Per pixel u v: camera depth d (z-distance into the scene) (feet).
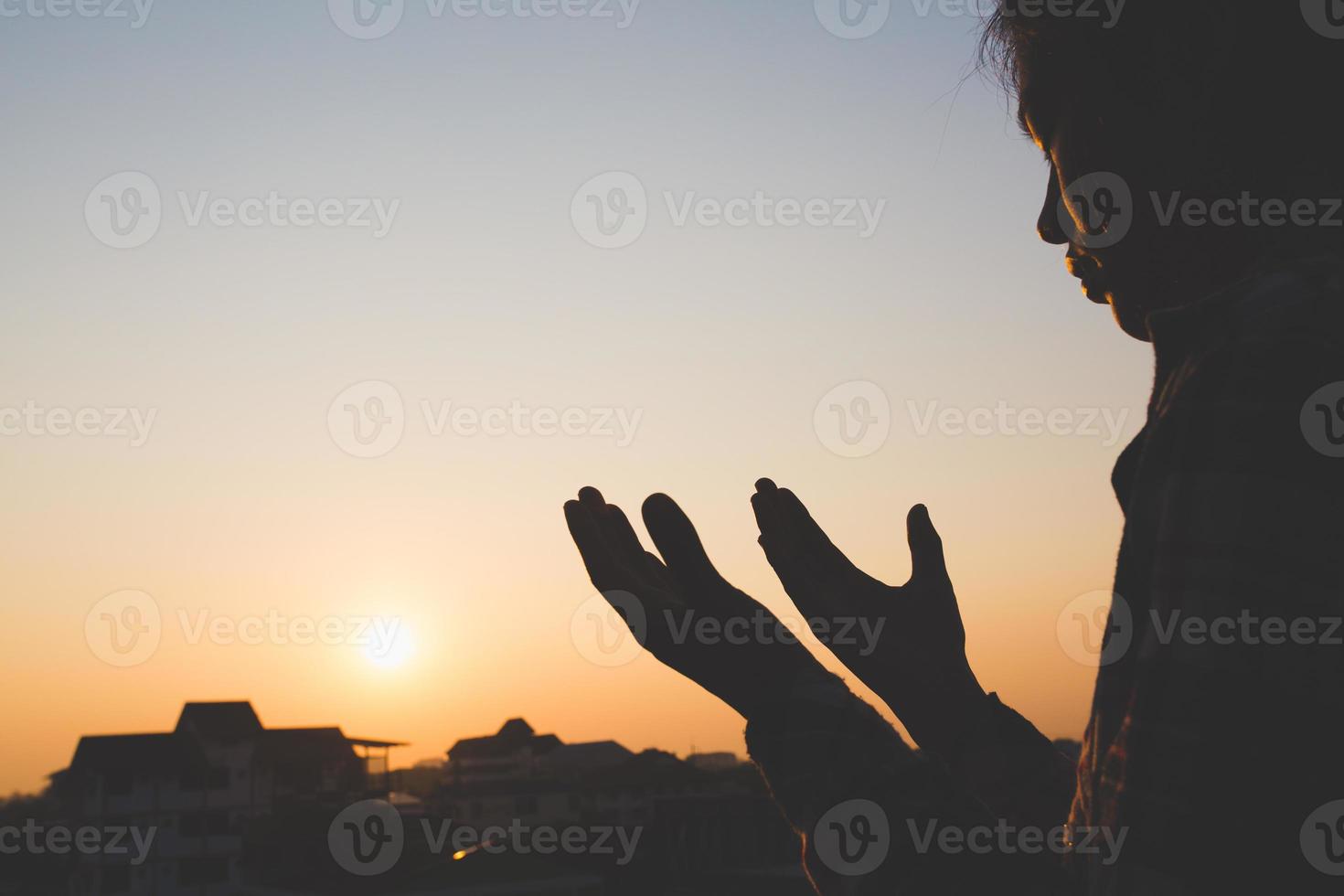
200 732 98.94
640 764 97.25
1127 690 1.58
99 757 92.79
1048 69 2.06
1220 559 1.34
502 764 137.69
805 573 2.56
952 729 2.50
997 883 1.65
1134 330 2.06
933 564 2.65
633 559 2.14
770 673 1.92
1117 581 1.65
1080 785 1.68
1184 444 1.44
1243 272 1.81
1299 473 1.34
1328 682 1.27
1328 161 1.74
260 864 77.97
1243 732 1.27
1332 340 1.40
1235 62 1.78
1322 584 1.30
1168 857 1.27
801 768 1.86
